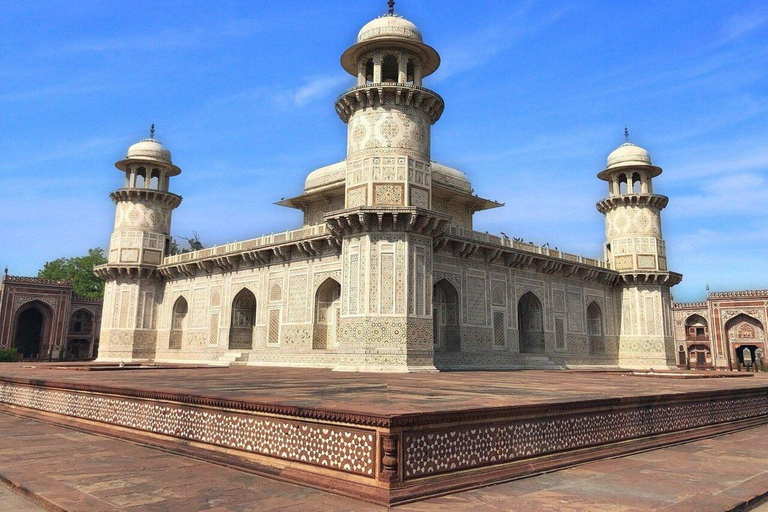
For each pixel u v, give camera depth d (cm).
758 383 895
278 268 1844
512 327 1841
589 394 567
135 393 527
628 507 303
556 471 396
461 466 351
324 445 351
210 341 2023
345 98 1531
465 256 1720
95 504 297
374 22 1528
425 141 1530
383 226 1405
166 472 378
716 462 441
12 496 331
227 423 427
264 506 297
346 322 1410
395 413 324
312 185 1969
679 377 1207
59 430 582
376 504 300
